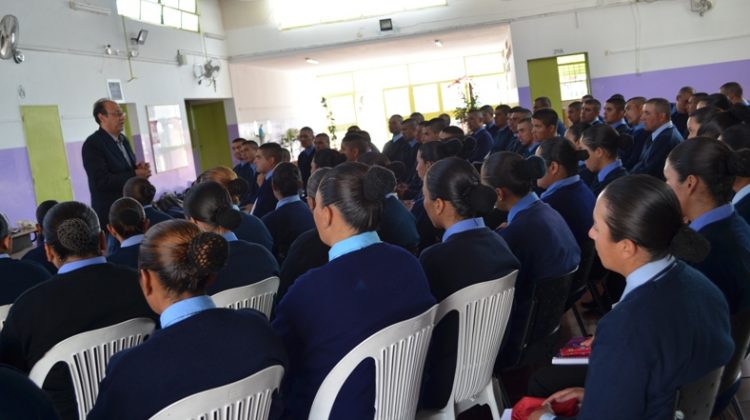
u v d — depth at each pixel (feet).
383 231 10.43
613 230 4.39
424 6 41.11
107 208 14.32
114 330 6.51
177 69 37.24
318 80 64.39
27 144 23.75
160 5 35.63
